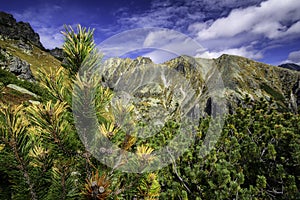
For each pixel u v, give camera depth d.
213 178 5.94
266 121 9.50
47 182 2.03
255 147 7.74
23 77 28.91
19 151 1.85
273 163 7.92
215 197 5.61
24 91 17.33
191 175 5.65
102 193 1.73
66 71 1.98
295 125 9.30
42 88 2.00
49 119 1.84
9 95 12.98
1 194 2.04
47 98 2.00
